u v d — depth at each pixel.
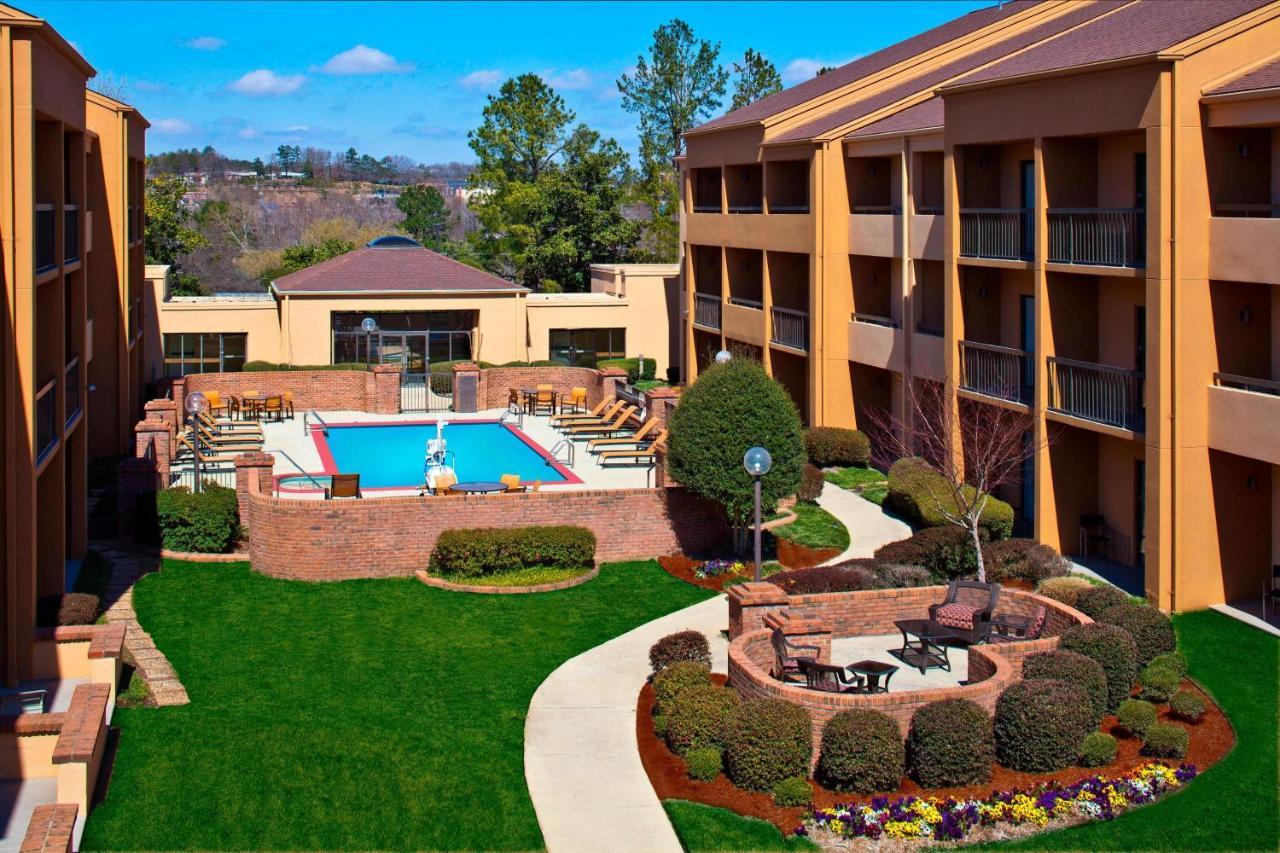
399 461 38.22
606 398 43.59
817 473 32.12
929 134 32.47
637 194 80.19
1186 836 16.05
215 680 21.50
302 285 49.62
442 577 27.05
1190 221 23.31
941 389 32.81
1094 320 27.88
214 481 31.47
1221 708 19.52
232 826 16.75
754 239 42.59
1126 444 26.98
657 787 17.81
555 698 20.95
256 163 183.62
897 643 22.28
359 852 16.25
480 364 50.53
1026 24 40.91
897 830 16.20
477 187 78.75
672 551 28.73
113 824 16.70
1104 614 21.02
